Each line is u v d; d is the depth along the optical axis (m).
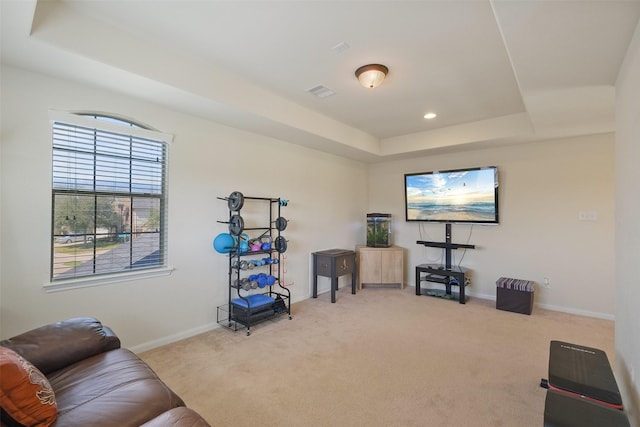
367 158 5.57
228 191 3.66
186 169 3.26
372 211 6.14
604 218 3.97
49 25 1.95
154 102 2.90
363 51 2.50
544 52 1.95
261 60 2.67
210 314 3.50
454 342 3.16
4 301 2.25
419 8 1.97
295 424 1.96
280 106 3.48
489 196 4.68
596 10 1.54
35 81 2.35
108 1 1.95
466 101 3.55
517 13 1.58
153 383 1.56
